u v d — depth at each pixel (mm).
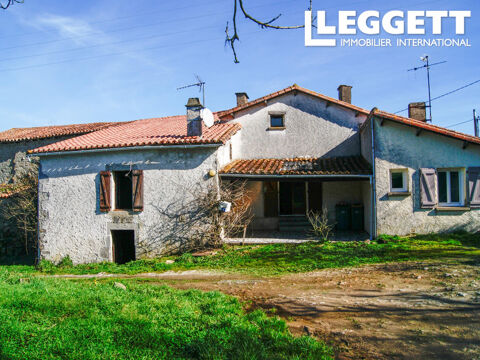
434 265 7516
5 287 6086
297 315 5180
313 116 14383
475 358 3590
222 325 4527
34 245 15094
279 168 12141
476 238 9914
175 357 3721
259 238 12016
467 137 10359
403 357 3729
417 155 10805
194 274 8664
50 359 3586
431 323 4531
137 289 6422
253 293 6531
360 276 7234
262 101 14375
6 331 4062
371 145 11352
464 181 10672
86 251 11930
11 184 17094
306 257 9352
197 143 11016
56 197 12273
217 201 11109
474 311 4805
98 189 11984
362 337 4266
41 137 17547
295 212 14125
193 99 11992
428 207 10680
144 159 11664
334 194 13680
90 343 3889
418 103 13883
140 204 11570
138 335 4082
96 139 13086
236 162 13430
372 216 11125
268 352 3848
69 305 5008
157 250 11414
